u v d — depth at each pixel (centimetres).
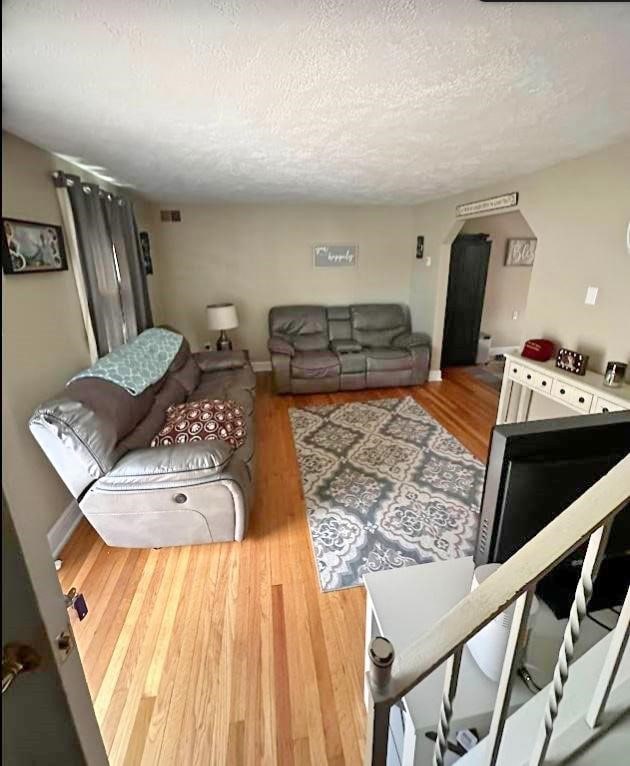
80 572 201
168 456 193
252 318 526
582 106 175
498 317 585
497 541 140
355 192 397
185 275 495
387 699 64
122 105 169
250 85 151
